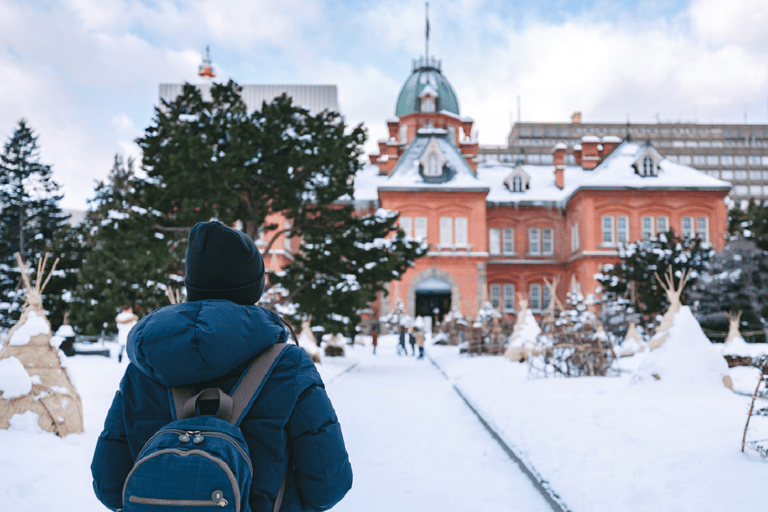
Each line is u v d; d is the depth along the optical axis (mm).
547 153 122250
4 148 46906
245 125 18094
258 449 1571
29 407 6273
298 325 20031
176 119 19156
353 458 6961
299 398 1652
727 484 4133
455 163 49375
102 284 21750
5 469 4973
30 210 46625
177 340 1521
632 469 4957
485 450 7348
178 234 19781
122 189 51938
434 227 46688
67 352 17938
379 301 46812
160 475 1397
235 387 1600
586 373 12320
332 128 20047
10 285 36594
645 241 28391
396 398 12625
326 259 20797
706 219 46469
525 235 51688
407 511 4992
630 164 48531
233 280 1782
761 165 128000
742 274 25359
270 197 19922
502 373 13555
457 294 45969
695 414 6566
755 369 11969
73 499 4715
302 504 1693
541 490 5363
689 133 140125
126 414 1637
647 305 24891
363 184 51812
